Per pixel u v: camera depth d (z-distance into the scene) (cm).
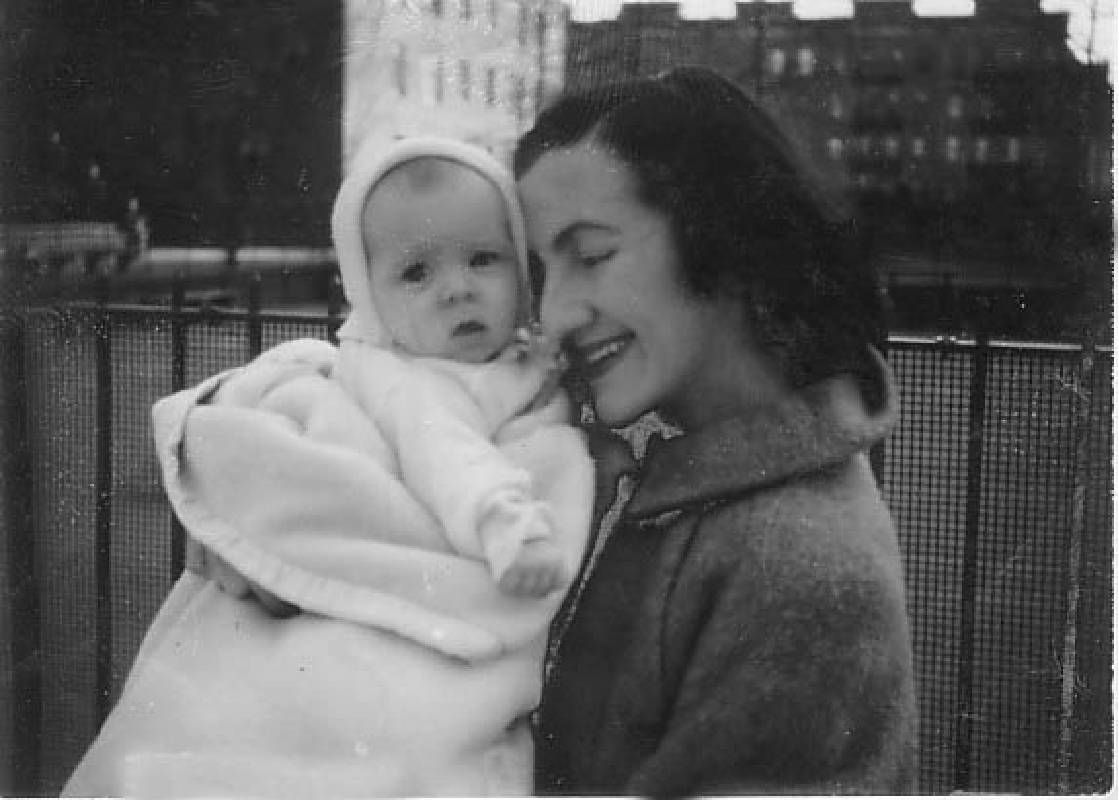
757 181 124
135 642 145
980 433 133
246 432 128
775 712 124
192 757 129
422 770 122
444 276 127
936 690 138
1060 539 134
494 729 124
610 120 124
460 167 125
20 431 144
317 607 125
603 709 130
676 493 128
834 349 126
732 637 125
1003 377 132
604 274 125
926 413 133
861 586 123
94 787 133
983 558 135
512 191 127
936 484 135
